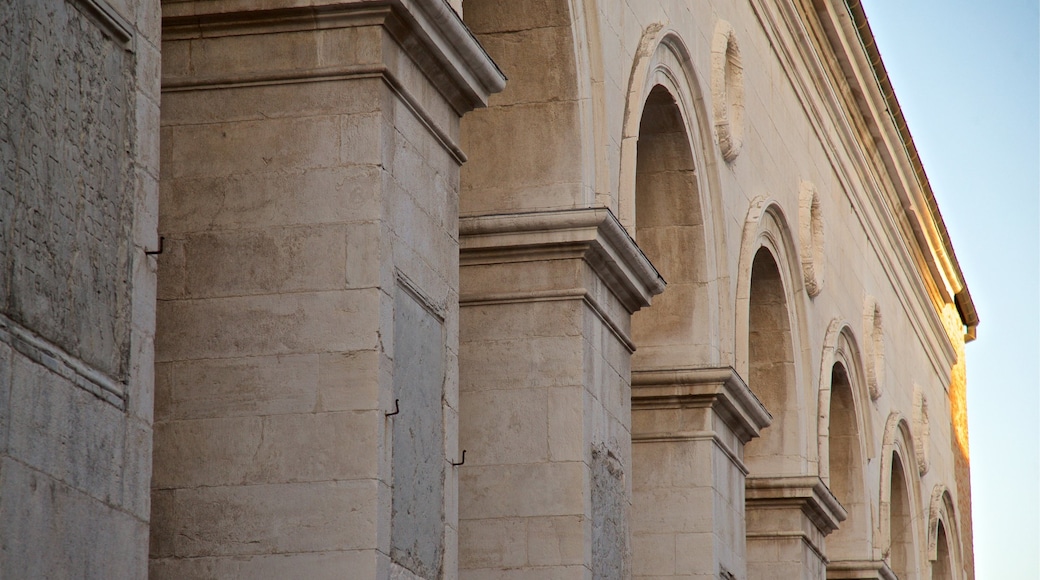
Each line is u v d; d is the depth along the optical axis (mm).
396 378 16828
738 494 31422
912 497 53594
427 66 17797
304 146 17031
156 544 16516
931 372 60094
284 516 16312
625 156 25750
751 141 34875
